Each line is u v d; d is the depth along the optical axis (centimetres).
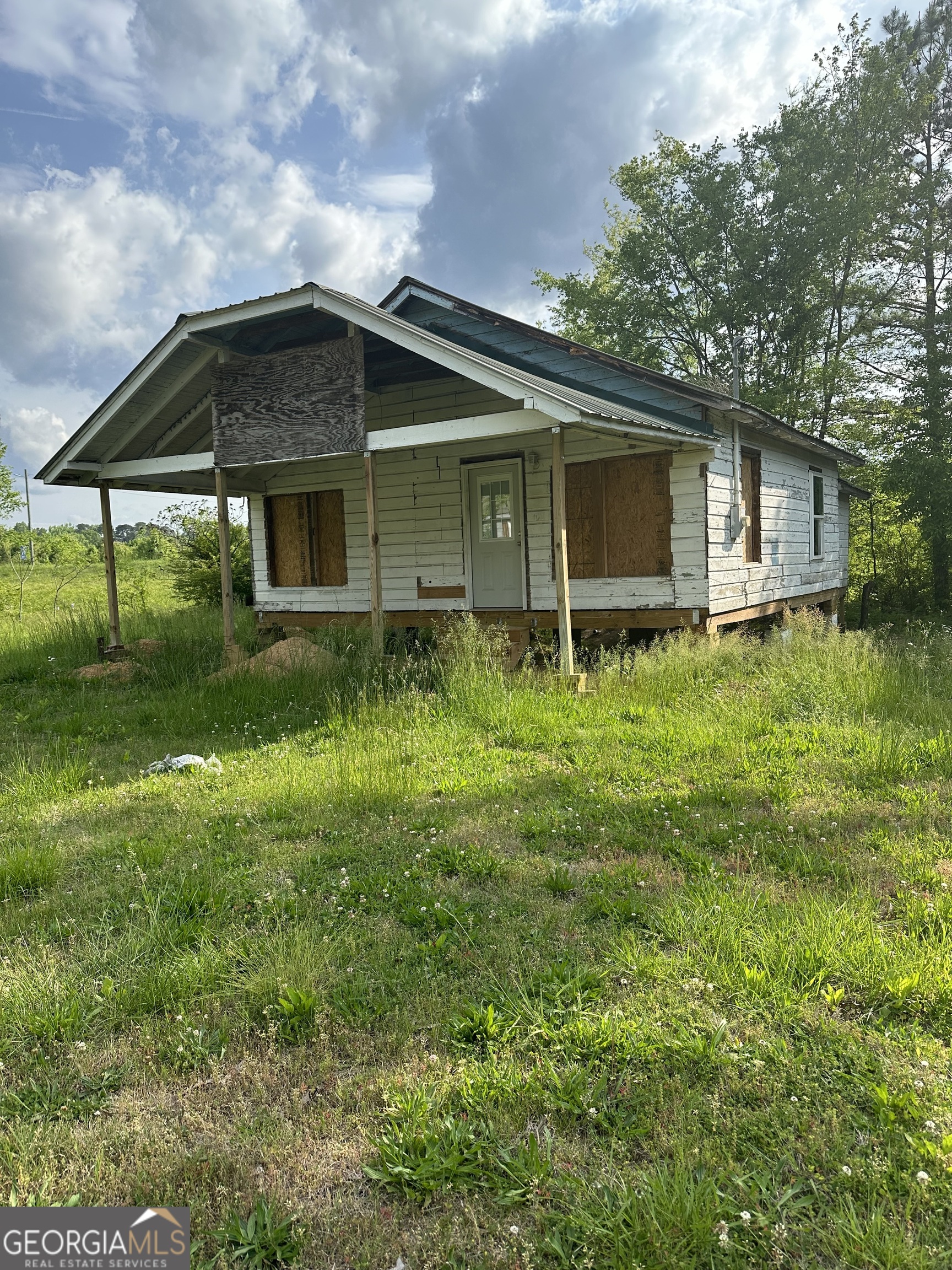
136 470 1107
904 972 298
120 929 363
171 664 1061
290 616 1441
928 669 859
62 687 1012
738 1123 232
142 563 3381
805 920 339
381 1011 292
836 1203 205
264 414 1003
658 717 735
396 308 1223
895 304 2070
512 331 1135
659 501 1051
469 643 860
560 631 855
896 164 2052
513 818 491
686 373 2609
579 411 749
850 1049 260
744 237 2155
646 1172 214
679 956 317
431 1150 223
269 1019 289
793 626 1122
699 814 486
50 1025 284
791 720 702
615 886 388
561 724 708
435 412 1228
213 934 350
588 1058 263
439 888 393
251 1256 197
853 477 2147
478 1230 203
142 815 518
